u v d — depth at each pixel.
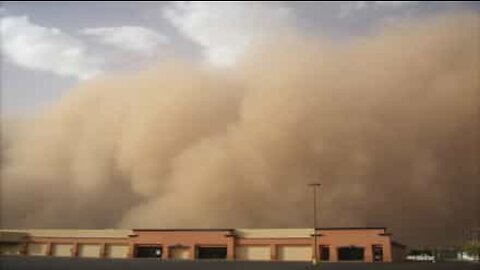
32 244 62.47
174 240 58.00
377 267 39.22
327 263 48.03
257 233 56.91
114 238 60.28
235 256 56.38
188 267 35.25
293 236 55.72
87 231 61.38
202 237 57.44
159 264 40.12
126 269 31.16
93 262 42.28
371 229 53.22
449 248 77.50
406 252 71.69
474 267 40.59
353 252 53.84
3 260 39.88
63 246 61.59
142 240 58.84
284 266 39.66
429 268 37.59
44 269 28.06
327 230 54.41
